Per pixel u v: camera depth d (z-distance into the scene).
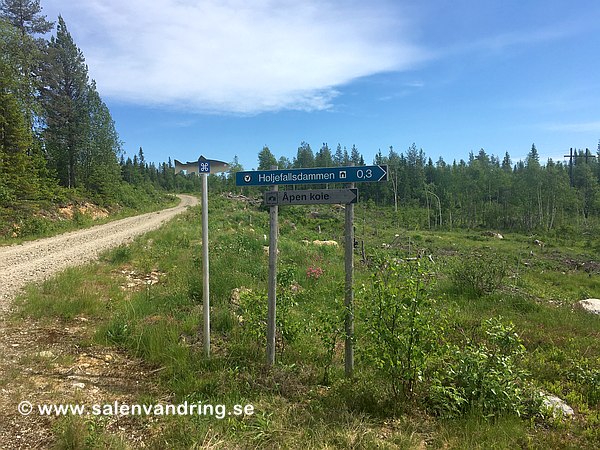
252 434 3.52
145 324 6.24
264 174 5.02
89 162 42.41
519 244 35.22
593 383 5.13
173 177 117.19
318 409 3.99
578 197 59.69
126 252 13.43
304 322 6.29
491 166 72.62
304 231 30.22
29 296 7.79
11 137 24.36
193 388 4.42
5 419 3.71
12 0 31.66
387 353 4.11
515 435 3.69
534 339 7.01
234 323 6.42
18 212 22.28
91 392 4.34
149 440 3.48
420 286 4.19
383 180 4.58
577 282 17.08
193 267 10.73
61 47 37.47
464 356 4.45
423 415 4.07
